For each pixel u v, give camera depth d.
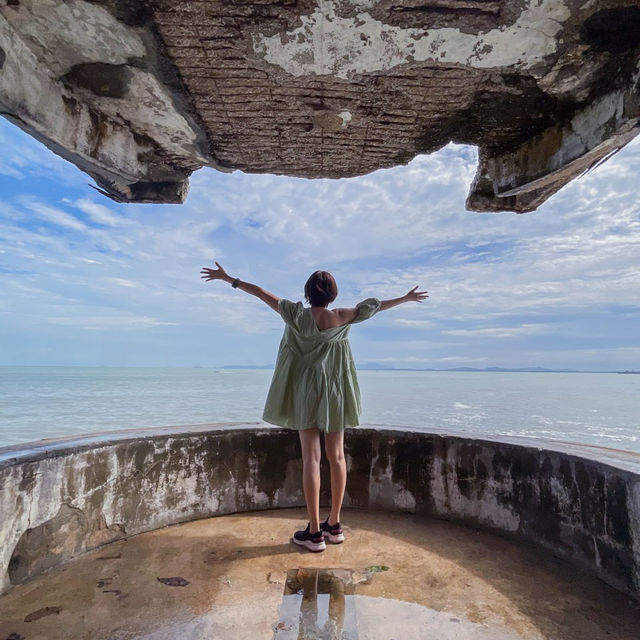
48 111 2.50
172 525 2.84
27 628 1.76
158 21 2.18
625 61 2.37
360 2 2.05
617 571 2.08
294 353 2.63
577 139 2.79
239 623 1.82
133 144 3.19
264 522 2.93
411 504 3.07
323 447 3.21
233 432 3.11
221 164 3.56
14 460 2.03
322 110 2.84
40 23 2.20
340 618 1.86
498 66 2.43
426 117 2.92
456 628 1.79
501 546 2.59
